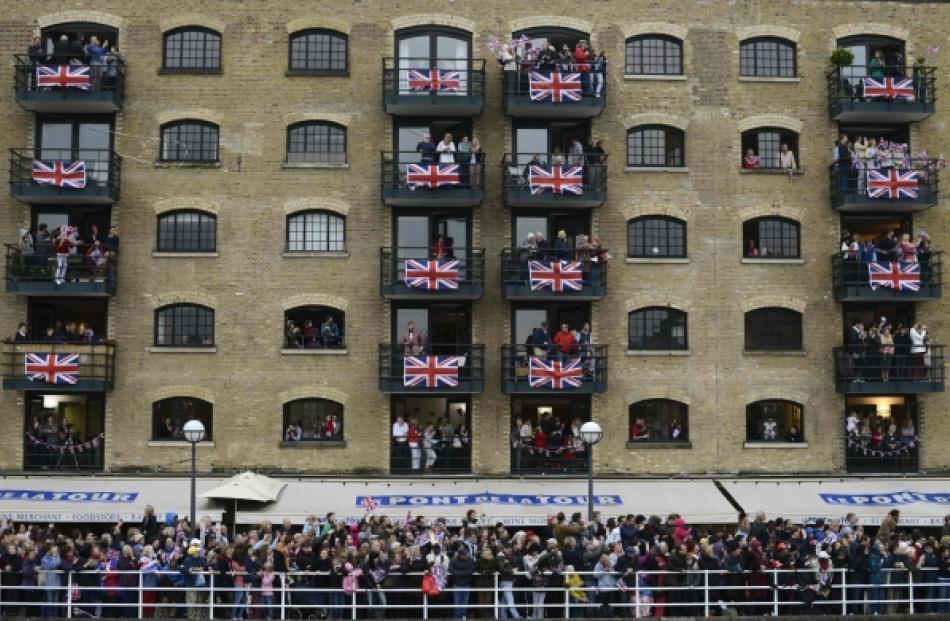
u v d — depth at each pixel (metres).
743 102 31.11
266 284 30.00
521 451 29.81
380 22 30.77
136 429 29.44
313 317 30.20
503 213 30.48
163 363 29.67
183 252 29.95
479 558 21.95
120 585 21.70
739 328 30.48
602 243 30.45
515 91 30.12
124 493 27.62
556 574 22.02
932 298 30.14
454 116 30.73
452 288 29.00
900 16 31.56
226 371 29.72
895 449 30.31
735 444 30.16
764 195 30.89
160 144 30.30
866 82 30.44
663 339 30.48
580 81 29.73
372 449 29.67
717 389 30.30
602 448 29.92
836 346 30.59
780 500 28.19
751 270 30.66
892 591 23.00
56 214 30.25
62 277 28.95
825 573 22.31
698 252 30.61
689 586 21.89
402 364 29.45
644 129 31.00
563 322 30.50
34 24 30.39
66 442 29.36
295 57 30.75
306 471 29.48
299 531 26.48
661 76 30.95
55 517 26.36
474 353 29.91
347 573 21.77
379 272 30.08
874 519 27.34
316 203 30.17
